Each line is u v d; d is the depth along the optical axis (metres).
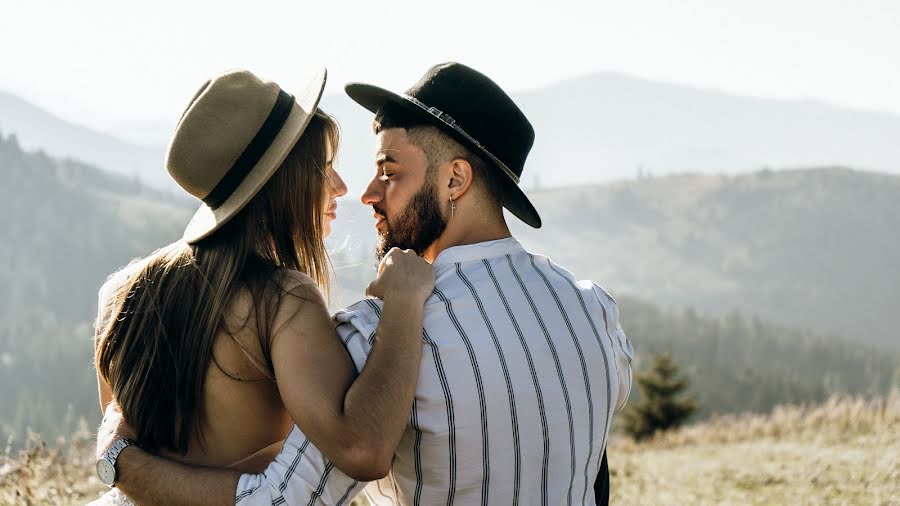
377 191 1.76
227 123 1.66
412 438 1.56
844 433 9.96
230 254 1.67
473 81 1.72
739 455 9.23
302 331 1.59
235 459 1.68
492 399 1.55
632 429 37.47
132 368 1.65
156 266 1.72
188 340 1.63
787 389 128.12
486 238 1.74
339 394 1.53
